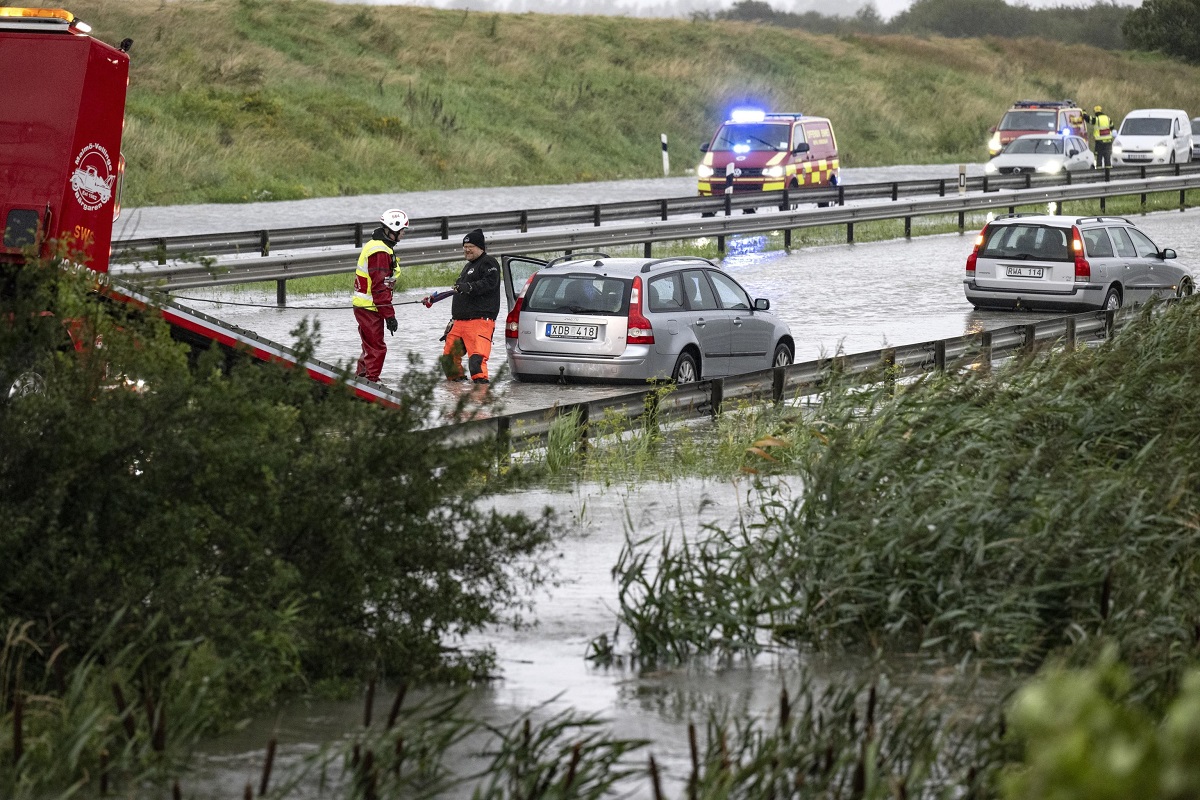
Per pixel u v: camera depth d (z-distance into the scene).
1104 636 15.67
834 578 17.91
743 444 30.67
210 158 99.88
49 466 15.53
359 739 13.75
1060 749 5.28
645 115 143.75
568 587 20.64
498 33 152.25
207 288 60.06
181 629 14.88
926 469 21.36
